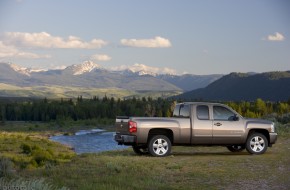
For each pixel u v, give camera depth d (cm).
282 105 12769
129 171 1218
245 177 1140
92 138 11825
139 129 1486
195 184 1067
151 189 1006
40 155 3681
